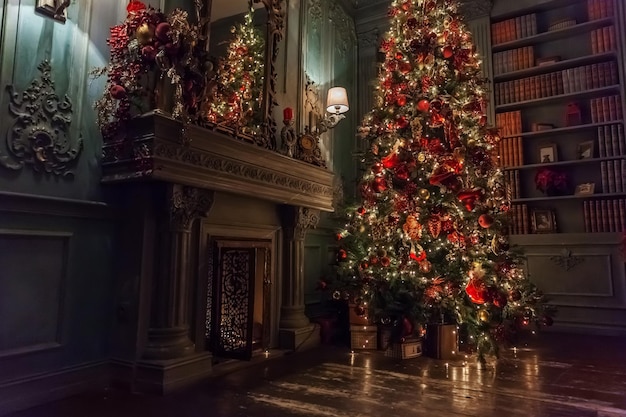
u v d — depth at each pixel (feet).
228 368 9.02
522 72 15.02
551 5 14.97
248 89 10.31
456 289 10.39
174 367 7.60
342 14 16.38
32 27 6.97
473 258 10.45
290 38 12.57
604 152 13.50
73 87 7.54
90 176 7.71
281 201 10.78
